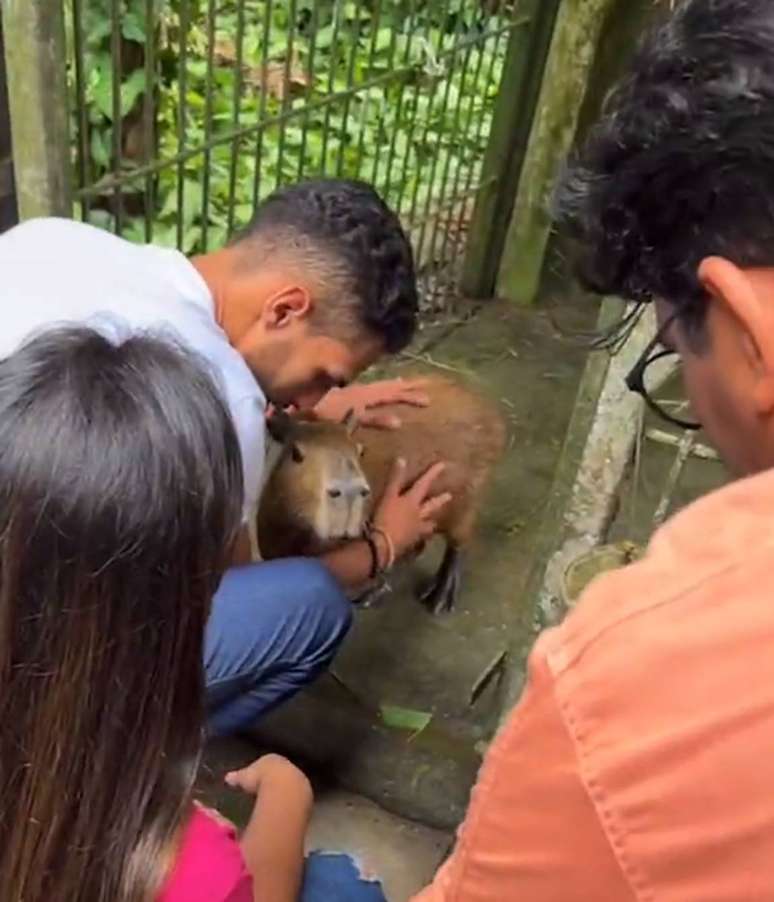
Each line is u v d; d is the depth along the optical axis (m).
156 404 0.75
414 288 1.68
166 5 2.78
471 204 3.62
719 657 0.58
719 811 0.57
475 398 2.52
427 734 2.13
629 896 0.60
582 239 0.78
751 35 0.65
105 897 0.80
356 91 2.81
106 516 0.73
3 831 0.78
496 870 0.66
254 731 2.08
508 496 2.89
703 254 0.68
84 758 0.77
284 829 1.54
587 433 1.67
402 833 2.02
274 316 1.58
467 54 3.23
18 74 1.67
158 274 1.50
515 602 2.56
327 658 1.90
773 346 0.65
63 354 0.76
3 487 0.73
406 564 2.60
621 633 0.61
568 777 0.61
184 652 0.80
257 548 2.21
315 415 2.25
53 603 0.74
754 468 0.72
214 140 2.28
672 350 0.78
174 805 0.83
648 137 0.69
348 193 1.61
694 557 0.63
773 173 0.64
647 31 0.76
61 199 1.79
